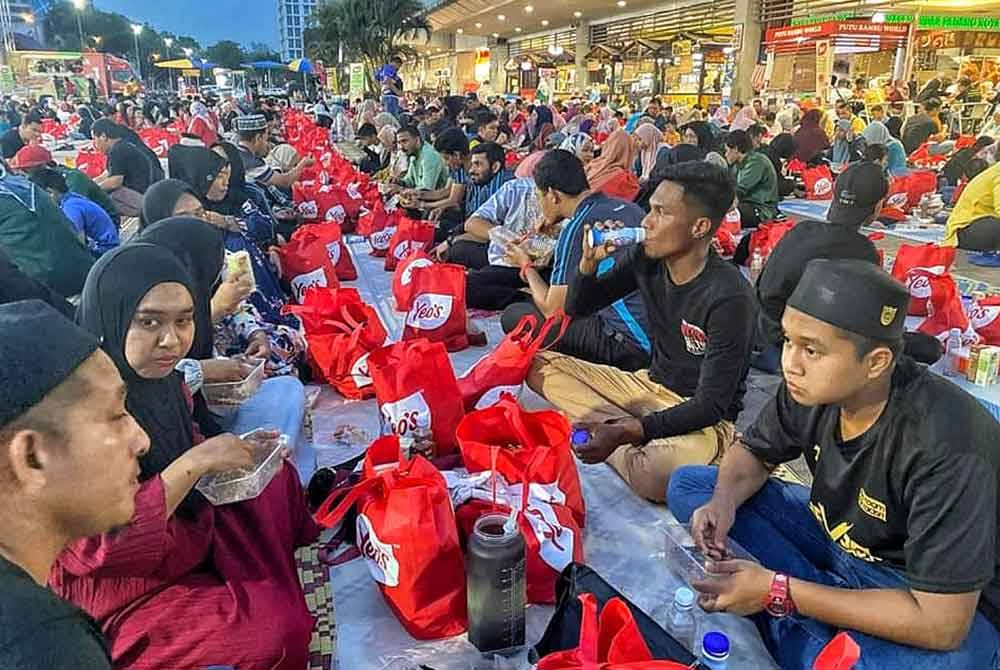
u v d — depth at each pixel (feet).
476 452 7.26
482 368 10.30
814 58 54.75
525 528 6.86
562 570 6.89
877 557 6.09
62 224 15.33
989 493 5.15
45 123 58.34
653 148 28.71
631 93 77.87
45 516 3.47
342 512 6.63
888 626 5.40
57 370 3.37
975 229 20.95
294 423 9.13
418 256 15.62
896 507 5.64
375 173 34.99
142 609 5.83
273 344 11.89
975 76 56.08
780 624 6.32
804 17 59.06
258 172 23.84
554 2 80.79
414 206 23.11
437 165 24.52
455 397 8.98
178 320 6.07
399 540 6.36
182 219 8.85
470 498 7.07
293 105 97.25
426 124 40.73
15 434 3.25
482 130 35.68
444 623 6.66
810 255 10.12
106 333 5.88
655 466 8.78
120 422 3.68
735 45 63.05
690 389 9.59
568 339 12.15
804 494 7.42
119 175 23.71
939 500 5.18
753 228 25.41
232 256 9.39
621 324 11.61
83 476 3.47
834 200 12.92
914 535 5.35
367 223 21.65
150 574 5.81
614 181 18.66
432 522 6.35
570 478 7.63
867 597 5.58
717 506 6.98
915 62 56.54
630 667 4.64
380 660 6.52
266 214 18.86
